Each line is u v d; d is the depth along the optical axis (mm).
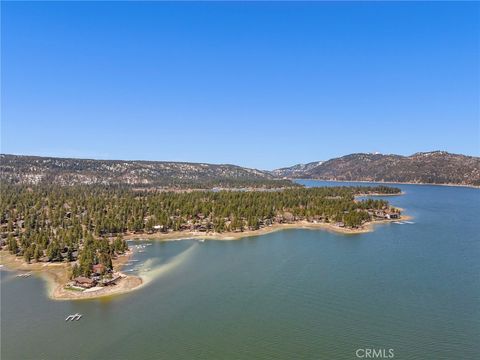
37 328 120875
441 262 182625
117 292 150000
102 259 174250
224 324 120562
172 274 172625
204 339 111625
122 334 115812
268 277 164875
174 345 108812
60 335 116125
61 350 107625
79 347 109000
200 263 191125
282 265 183375
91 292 149250
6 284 164250
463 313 124500
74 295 147000
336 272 169500
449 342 107125
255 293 145875
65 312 132500
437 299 136125
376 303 133625
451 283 152250
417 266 176375
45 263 194625
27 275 176125
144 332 116875
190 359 101625
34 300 144375
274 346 107062
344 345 106750
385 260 188250
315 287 150750
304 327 117312
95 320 125750
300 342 108688
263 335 113188
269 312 128500
